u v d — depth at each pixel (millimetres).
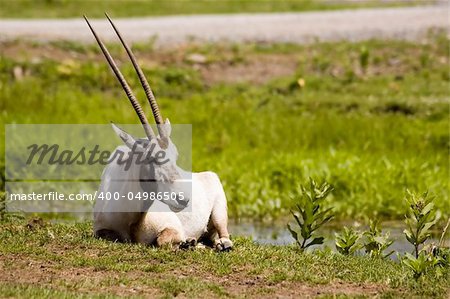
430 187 25953
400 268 16156
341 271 15500
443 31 49438
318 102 38469
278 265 15625
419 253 16328
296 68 44250
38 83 39062
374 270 15656
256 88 41531
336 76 42938
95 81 39812
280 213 25047
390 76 42750
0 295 12898
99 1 59031
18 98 36000
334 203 25047
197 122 34906
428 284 14719
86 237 16906
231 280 14719
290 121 35125
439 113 36594
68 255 15531
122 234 17016
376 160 29359
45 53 42812
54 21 51719
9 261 15023
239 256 16016
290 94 40750
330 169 27406
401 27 50562
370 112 37562
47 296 12914
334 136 33281
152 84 39625
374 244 17625
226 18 54281
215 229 18312
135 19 53656
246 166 28906
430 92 40094
